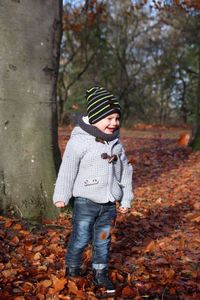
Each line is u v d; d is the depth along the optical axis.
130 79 28.84
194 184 8.13
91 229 3.45
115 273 3.65
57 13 5.04
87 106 3.39
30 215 4.73
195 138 12.59
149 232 5.07
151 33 28.55
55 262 3.81
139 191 7.52
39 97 4.88
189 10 14.52
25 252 3.91
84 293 3.26
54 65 5.05
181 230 5.20
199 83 13.51
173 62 29.53
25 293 3.18
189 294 3.42
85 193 3.34
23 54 4.72
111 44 27.34
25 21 4.72
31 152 4.80
